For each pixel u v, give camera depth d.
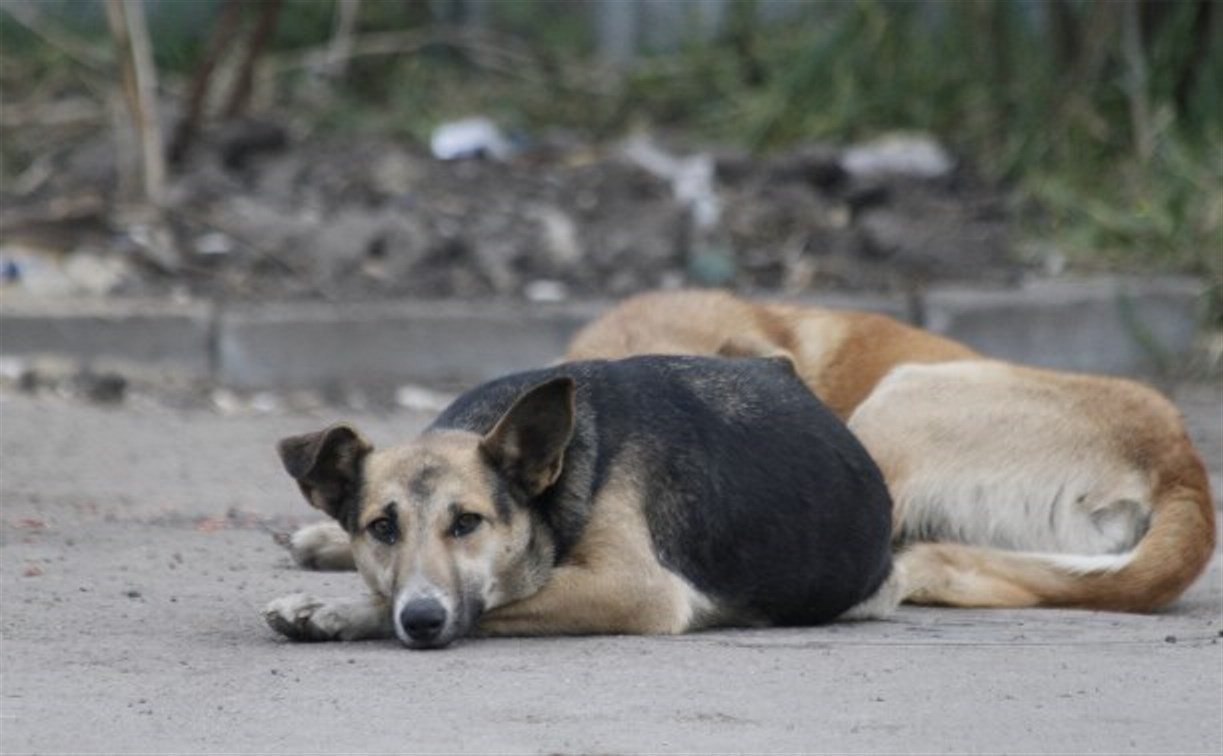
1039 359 16.12
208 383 15.72
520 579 8.36
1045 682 7.82
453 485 8.16
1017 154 18.66
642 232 17.36
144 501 11.95
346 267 16.89
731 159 18.38
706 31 21.39
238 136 18.48
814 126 19.59
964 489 10.39
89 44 20.67
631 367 9.00
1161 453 10.16
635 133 20.30
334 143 19.23
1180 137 18.59
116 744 6.89
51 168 18.62
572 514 8.47
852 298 16.34
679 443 8.73
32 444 13.45
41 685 7.66
